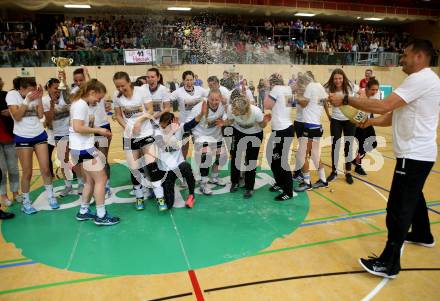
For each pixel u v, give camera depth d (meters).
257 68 18.00
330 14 19.25
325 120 13.58
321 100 4.93
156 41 17.31
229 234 3.79
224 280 2.94
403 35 23.02
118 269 3.12
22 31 16.69
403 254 3.37
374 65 19.88
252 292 2.77
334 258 3.29
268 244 3.57
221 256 3.33
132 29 17.67
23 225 4.08
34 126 4.25
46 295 2.75
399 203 2.88
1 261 3.28
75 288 2.84
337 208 4.52
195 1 16.66
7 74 14.73
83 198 4.14
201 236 3.75
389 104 2.73
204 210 4.48
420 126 2.78
